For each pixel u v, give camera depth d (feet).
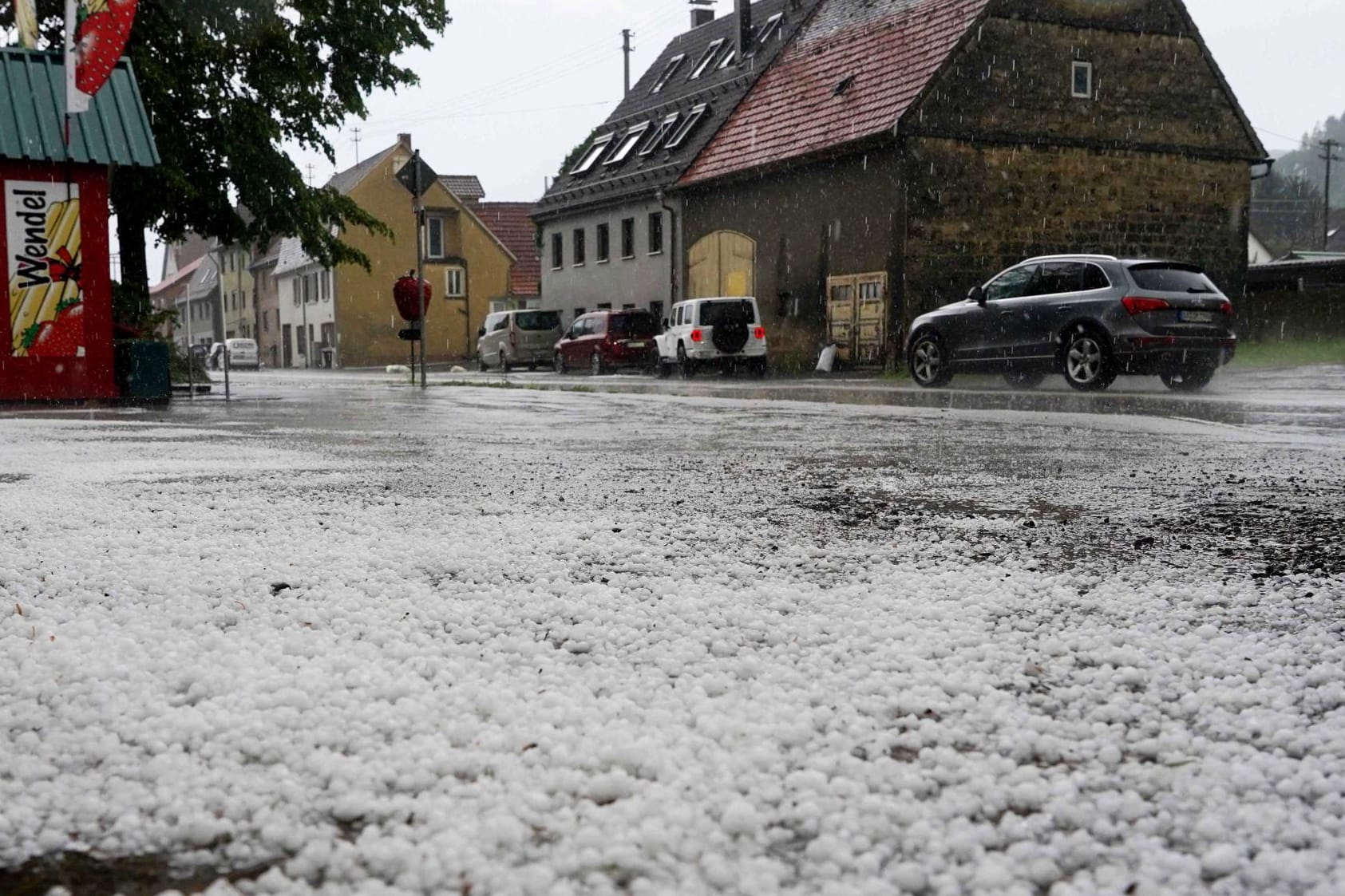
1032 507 15.42
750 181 101.86
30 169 48.78
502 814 4.73
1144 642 7.84
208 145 71.15
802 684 6.79
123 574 10.48
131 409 46.09
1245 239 94.79
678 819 4.66
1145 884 4.15
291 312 237.25
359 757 5.46
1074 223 88.84
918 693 6.54
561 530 13.34
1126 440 26.32
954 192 84.99
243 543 12.43
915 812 4.81
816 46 106.22
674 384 72.84
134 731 5.90
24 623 8.54
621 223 126.41
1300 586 9.91
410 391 66.64
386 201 205.67
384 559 11.34
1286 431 28.55
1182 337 49.44
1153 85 90.53
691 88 126.93
